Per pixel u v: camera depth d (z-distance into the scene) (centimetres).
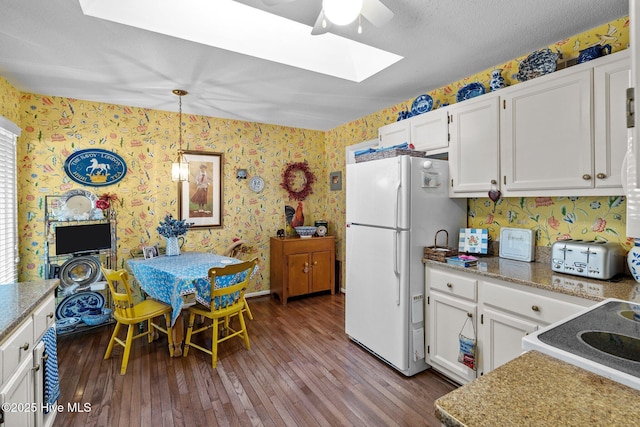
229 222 405
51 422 167
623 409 64
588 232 200
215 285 247
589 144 170
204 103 334
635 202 72
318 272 418
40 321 155
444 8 172
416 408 191
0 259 251
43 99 303
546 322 163
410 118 277
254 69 248
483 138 221
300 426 176
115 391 207
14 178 273
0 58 227
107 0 179
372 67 258
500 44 211
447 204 249
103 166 328
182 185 372
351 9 141
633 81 64
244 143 413
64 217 306
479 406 66
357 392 207
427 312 232
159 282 263
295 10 176
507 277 180
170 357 253
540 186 191
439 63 238
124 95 307
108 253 329
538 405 66
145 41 204
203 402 196
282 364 243
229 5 207
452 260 214
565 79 179
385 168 236
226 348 270
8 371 123
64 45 209
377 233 244
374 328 248
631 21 64
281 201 442
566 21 185
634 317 112
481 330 196
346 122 420
